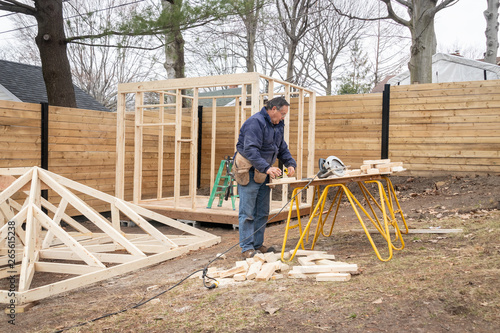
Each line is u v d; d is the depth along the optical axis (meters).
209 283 3.72
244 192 4.55
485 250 3.64
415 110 8.18
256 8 10.15
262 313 2.83
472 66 12.01
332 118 8.94
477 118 7.70
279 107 4.44
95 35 9.07
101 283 4.29
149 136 9.09
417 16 10.20
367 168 4.08
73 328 3.00
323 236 5.22
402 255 3.89
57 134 7.21
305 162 9.18
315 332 2.49
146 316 3.09
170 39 9.34
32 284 4.46
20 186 4.84
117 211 5.69
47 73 9.44
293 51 16.98
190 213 7.18
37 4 9.20
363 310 2.70
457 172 7.89
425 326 2.42
